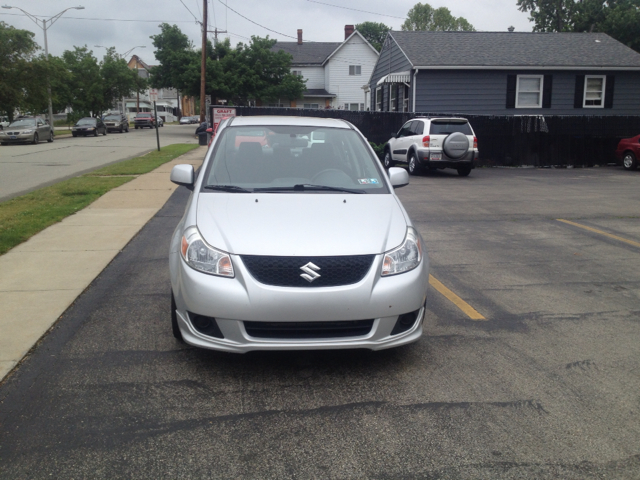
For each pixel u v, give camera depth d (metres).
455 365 4.08
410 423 3.29
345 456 2.96
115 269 6.39
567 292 5.88
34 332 4.50
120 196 11.38
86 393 3.57
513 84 22.95
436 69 22.44
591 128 20.73
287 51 52.56
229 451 2.98
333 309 3.59
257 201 4.27
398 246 3.91
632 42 42.34
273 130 5.32
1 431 3.12
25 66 36.41
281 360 4.12
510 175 17.66
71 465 2.84
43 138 32.19
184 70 43.88
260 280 3.62
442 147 16.52
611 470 2.87
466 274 6.53
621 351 4.37
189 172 4.80
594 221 9.82
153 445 3.03
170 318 4.91
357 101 50.31
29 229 8.09
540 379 3.87
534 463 2.92
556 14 49.50
